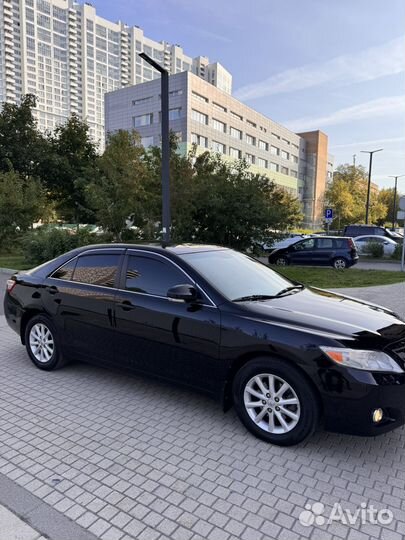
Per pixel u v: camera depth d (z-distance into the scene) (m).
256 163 67.44
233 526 2.41
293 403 3.20
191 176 14.33
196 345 3.60
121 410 3.92
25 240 15.85
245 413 3.43
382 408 2.99
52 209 25.47
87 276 4.55
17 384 4.55
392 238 24.55
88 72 88.88
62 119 86.88
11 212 19.86
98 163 15.97
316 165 87.12
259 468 2.99
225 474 2.92
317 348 3.06
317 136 86.62
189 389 3.73
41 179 27.33
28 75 82.81
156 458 3.12
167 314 3.77
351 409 2.98
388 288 11.28
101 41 88.94
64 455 3.16
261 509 2.56
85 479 2.86
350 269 16.05
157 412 3.88
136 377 4.12
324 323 3.30
